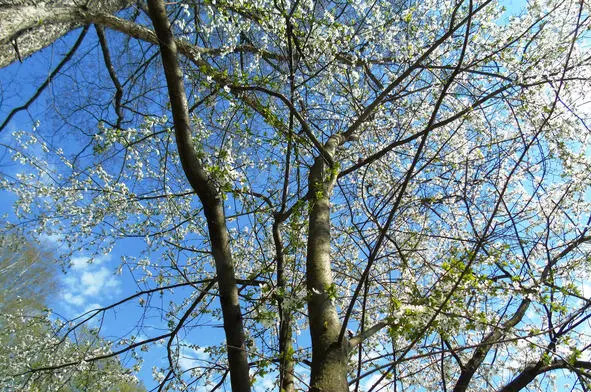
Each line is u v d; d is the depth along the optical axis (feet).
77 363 15.21
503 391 12.54
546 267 13.03
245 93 13.28
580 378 11.00
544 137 15.76
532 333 10.72
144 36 16.81
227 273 9.71
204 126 15.65
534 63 15.85
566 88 15.78
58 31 16.99
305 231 14.07
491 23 16.60
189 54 15.34
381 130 17.95
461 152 16.07
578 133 15.72
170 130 15.40
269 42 16.38
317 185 12.46
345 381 8.63
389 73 18.07
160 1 10.80
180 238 17.12
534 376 12.47
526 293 11.18
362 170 17.25
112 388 16.08
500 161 13.70
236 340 9.09
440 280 10.18
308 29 16.14
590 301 10.64
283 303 10.18
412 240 15.75
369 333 9.77
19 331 16.53
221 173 10.54
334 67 16.43
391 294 11.05
